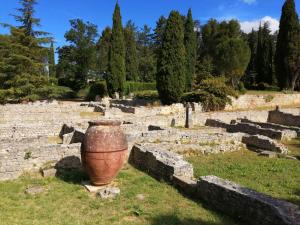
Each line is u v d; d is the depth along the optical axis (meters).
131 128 15.38
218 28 59.28
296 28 37.47
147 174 9.59
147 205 7.19
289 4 37.53
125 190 8.08
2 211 6.77
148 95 34.22
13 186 8.41
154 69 56.94
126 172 9.73
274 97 31.89
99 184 8.35
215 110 26.58
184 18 40.91
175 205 7.20
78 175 9.32
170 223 6.25
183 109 24.61
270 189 8.45
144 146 11.00
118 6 34.22
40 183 8.64
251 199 6.12
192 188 7.77
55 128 16.03
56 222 6.31
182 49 26.06
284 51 38.06
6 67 27.75
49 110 22.20
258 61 49.72
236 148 13.74
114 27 34.22
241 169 10.45
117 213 6.79
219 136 14.38
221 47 44.03
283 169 10.49
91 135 8.11
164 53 25.91
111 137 8.13
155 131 13.24
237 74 42.50
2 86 29.80
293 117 24.59
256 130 17.44
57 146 10.16
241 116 24.75
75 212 6.82
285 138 16.39
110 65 34.38
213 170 10.15
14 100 28.81
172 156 9.59
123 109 23.67
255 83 49.75
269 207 5.74
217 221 6.36
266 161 11.68
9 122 18.61
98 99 35.78
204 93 26.25
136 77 49.53
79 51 47.34
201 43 65.25
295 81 41.34
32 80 28.67
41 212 6.77
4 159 9.05
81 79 47.91
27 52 29.25
